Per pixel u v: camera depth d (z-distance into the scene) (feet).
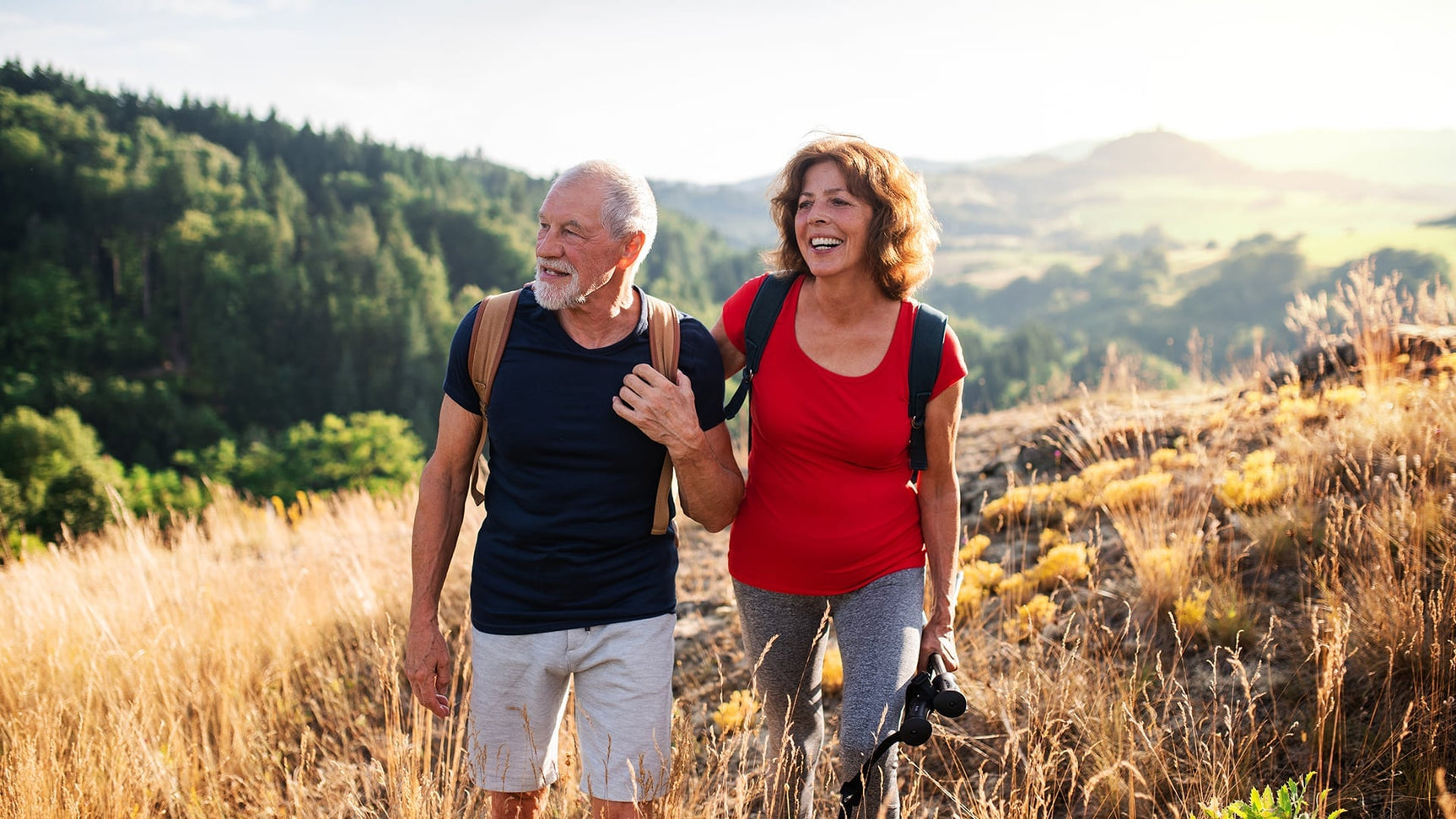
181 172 404.57
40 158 393.70
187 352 353.72
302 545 24.04
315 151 565.12
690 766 8.25
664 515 7.55
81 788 9.14
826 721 10.93
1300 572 10.86
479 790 9.25
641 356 7.39
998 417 24.77
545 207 7.15
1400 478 11.71
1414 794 7.60
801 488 7.80
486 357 7.34
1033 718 8.86
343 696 12.48
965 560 13.99
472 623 7.66
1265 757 8.46
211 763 10.57
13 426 178.29
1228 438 15.69
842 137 7.79
